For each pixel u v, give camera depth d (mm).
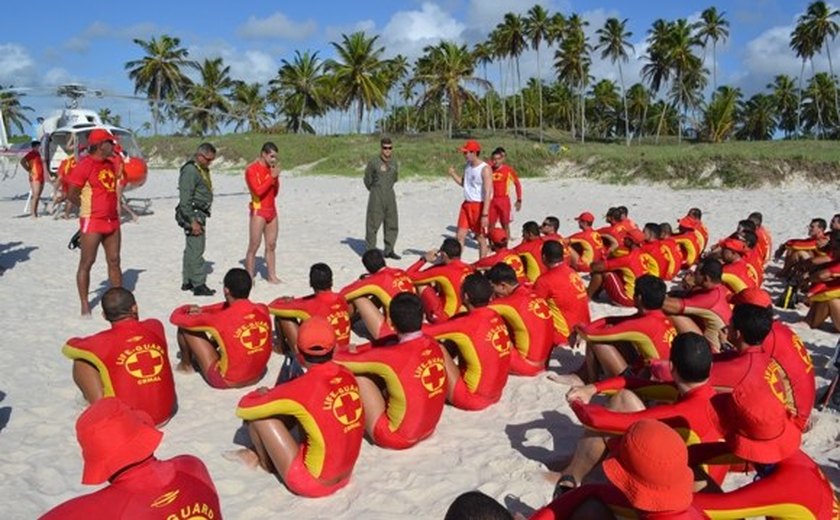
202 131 78688
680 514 2598
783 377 5023
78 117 22406
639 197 25672
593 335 6090
